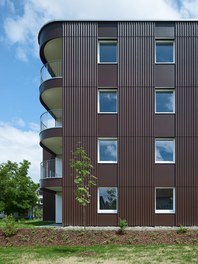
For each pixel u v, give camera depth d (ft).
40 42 88.28
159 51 81.00
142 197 77.15
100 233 60.90
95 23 80.64
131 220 76.64
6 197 139.95
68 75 79.61
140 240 57.93
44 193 110.93
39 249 53.88
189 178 77.71
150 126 78.48
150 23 80.48
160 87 79.30
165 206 77.71
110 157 78.48
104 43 81.25
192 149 78.23
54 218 110.52
